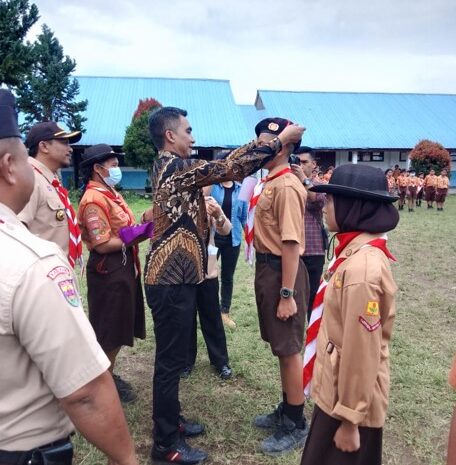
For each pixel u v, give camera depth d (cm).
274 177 275
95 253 318
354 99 2884
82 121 1950
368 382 169
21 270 112
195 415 316
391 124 2688
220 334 380
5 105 126
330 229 198
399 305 559
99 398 119
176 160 248
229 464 269
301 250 274
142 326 352
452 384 142
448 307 546
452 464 134
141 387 363
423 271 731
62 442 125
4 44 1392
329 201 193
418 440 290
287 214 263
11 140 125
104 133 2197
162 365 261
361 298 169
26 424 118
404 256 847
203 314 376
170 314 254
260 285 279
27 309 110
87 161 324
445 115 2817
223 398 343
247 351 419
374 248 181
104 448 123
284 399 287
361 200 184
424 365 390
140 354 424
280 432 285
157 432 265
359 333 169
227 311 491
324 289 207
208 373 384
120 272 316
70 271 123
